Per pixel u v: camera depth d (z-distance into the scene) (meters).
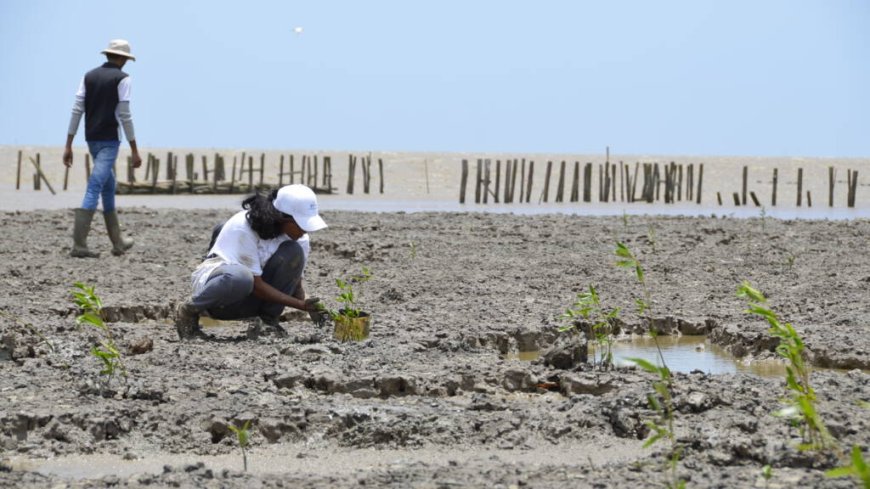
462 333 11.21
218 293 10.45
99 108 16.73
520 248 18.59
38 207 32.78
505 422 7.81
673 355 11.18
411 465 6.82
